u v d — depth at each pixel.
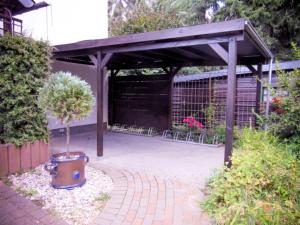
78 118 3.50
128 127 8.84
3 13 5.45
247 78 7.57
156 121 8.23
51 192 3.28
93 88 8.63
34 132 4.36
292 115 4.04
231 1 11.28
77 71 7.95
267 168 2.83
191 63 7.21
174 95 8.49
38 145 4.43
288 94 4.24
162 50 5.39
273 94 4.38
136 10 12.41
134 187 3.47
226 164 3.43
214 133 6.95
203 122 7.87
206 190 3.40
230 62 3.71
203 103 7.96
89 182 3.65
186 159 5.11
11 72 3.97
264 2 10.64
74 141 6.88
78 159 3.45
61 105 3.35
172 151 5.82
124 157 5.21
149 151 5.80
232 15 11.55
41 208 2.86
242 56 6.18
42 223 2.56
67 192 3.29
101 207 2.91
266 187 2.62
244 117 7.64
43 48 4.44
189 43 4.08
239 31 3.57
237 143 5.16
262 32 10.74
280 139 4.22
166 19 11.05
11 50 3.96
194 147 6.29
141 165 4.63
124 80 8.89
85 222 2.59
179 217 2.69
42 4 5.48
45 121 4.54
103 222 2.59
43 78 4.45
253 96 7.48
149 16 10.97
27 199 3.07
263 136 4.21
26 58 4.14
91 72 8.52
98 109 5.14
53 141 6.80
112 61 7.54
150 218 2.67
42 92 3.50
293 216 1.92
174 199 3.12
